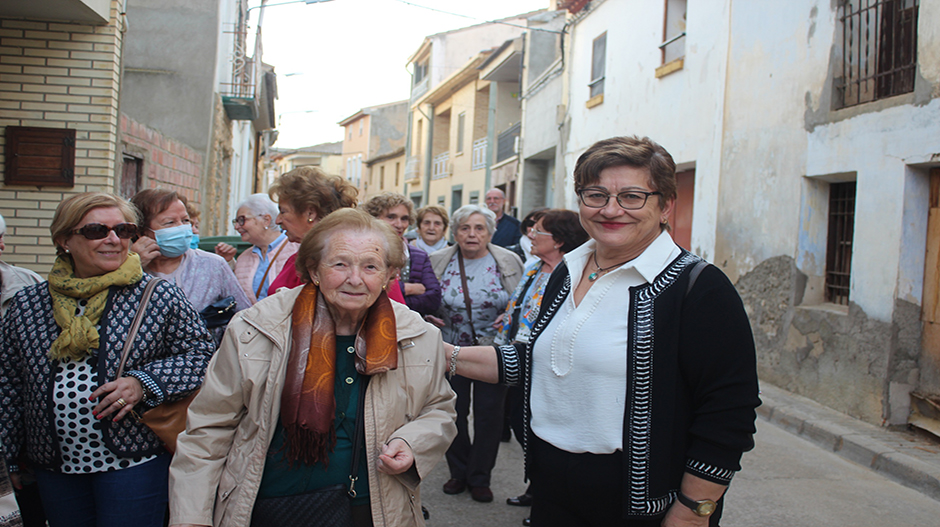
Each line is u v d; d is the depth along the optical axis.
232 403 1.95
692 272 1.86
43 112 5.84
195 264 3.17
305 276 2.04
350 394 1.96
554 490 2.01
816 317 6.27
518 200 17.84
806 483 4.55
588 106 12.61
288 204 3.03
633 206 1.87
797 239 6.60
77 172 5.88
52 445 2.30
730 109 7.91
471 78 24.14
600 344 1.89
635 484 1.82
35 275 2.91
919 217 5.30
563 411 1.97
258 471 1.87
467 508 4.00
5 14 5.71
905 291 5.33
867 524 3.92
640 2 10.62
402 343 2.02
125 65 10.54
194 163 10.35
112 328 2.33
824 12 6.27
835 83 6.13
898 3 5.64
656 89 9.98
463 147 25.22
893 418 5.38
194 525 1.83
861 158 5.73
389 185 37.78
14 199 5.79
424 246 6.05
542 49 17.23
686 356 1.82
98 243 2.28
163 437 2.36
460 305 4.34
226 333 1.99
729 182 7.90
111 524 2.33
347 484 1.92
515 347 2.29
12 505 2.08
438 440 1.98
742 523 3.89
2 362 2.35
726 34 8.02
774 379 6.91
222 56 12.11
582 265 2.11
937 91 4.96
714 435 1.76
